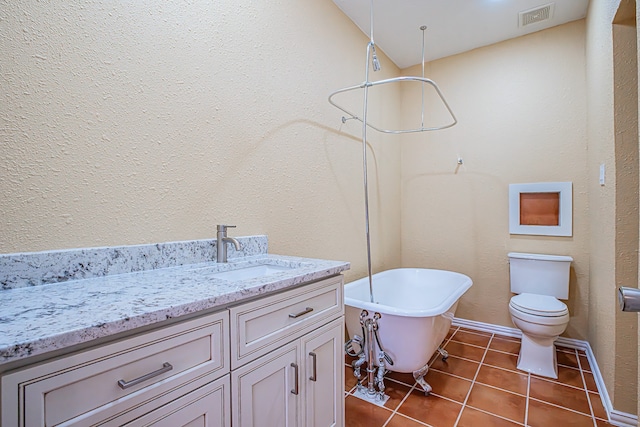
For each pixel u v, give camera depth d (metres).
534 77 2.59
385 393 1.85
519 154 2.65
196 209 1.37
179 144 1.31
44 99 0.95
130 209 1.16
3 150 0.88
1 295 0.82
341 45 2.31
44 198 0.96
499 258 2.74
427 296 2.64
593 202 2.12
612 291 1.60
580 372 2.05
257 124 1.66
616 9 1.45
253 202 1.64
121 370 0.65
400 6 2.25
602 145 1.81
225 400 0.85
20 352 0.51
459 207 2.92
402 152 3.22
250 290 0.90
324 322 1.22
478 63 2.83
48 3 0.96
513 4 2.24
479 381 1.96
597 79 1.93
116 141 1.12
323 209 2.13
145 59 1.20
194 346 0.78
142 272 1.15
